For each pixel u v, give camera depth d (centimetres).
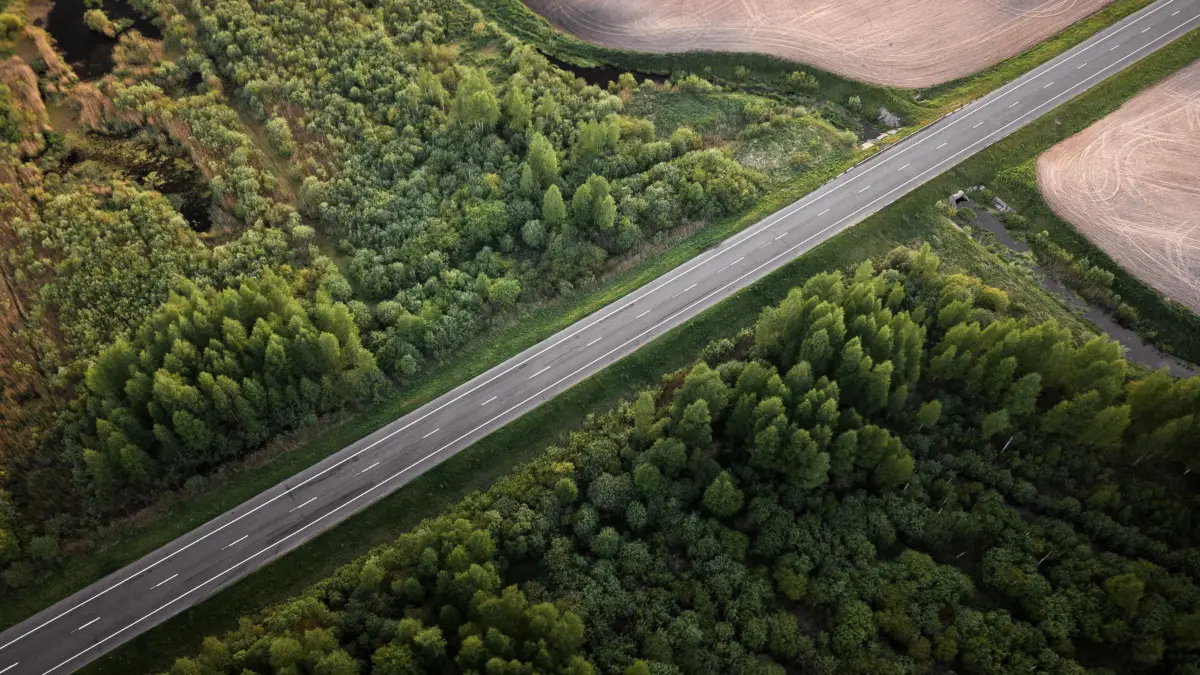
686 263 11350
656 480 8706
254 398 9375
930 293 10450
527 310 10888
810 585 8262
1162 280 11119
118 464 8981
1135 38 14188
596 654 7800
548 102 12912
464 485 9319
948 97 13625
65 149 12606
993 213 12238
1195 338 10625
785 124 13325
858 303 9638
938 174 12406
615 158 12538
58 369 10019
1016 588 8112
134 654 8119
